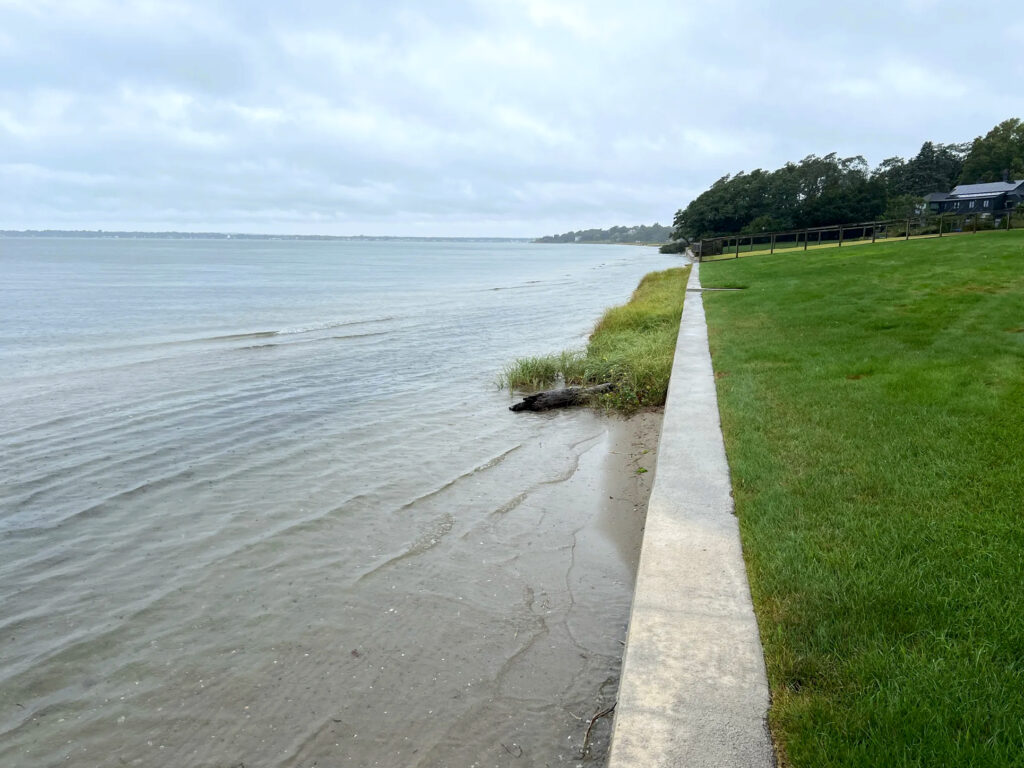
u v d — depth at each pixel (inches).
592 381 418.6
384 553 194.7
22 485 257.0
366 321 914.7
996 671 95.3
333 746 117.5
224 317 996.6
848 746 84.4
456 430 332.5
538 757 112.7
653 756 84.9
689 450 203.9
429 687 132.6
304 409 380.8
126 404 395.9
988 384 244.2
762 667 102.0
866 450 188.4
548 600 165.0
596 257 5595.5
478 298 1350.9
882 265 778.2
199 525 217.8
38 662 145.1
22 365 548.1
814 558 131.8
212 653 147.0
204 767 114.0
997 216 1366.9
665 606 119.6
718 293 693.3
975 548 130.2
